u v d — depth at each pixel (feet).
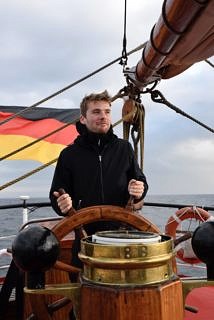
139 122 12.22
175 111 13.04
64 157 8.39
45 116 25.67
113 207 6.27
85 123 8.39
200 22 5.50
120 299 4.34
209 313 7.28
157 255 4.52
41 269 4.70
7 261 22.16
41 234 4.69
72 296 4.74
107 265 4.45
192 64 9.02
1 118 25.29
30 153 24.71
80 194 8.08
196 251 4.98
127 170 8.39
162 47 6.81
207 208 15.64
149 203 17.47
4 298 7.89
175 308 4.62
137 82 11.14
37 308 5.23
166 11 5.48
